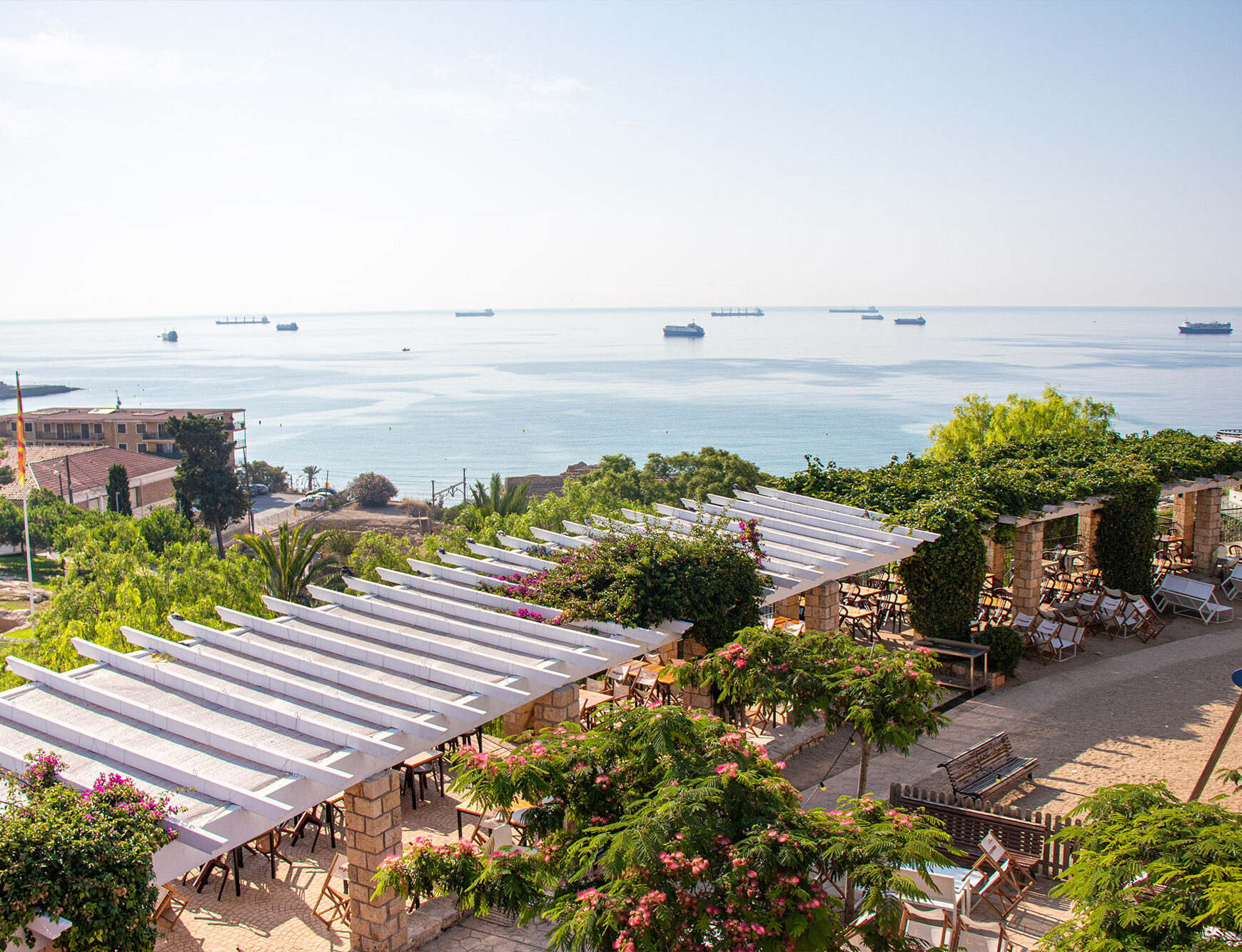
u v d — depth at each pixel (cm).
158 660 1453
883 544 2008
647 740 931
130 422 9481
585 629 1623
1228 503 4138
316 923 1141
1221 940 718
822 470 2602
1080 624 2258
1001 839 1261
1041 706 1927
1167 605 2684
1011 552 2938
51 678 1287
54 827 833
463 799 1302
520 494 3894
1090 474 2542
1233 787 1506
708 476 5172
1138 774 1577
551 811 955
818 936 773
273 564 3028
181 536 4853
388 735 1141
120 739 1140
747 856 783
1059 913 1142
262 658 1417
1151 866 797
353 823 1077
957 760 1454
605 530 2145
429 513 9194
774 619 2078
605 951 789
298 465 16988
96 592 2314
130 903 832
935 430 4362
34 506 5800
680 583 1642
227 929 1124
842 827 853
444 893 909
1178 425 19138
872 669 1205
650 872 773
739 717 1661
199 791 1001
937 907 1080
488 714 1277
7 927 782
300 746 1102
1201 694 1981
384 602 1691
